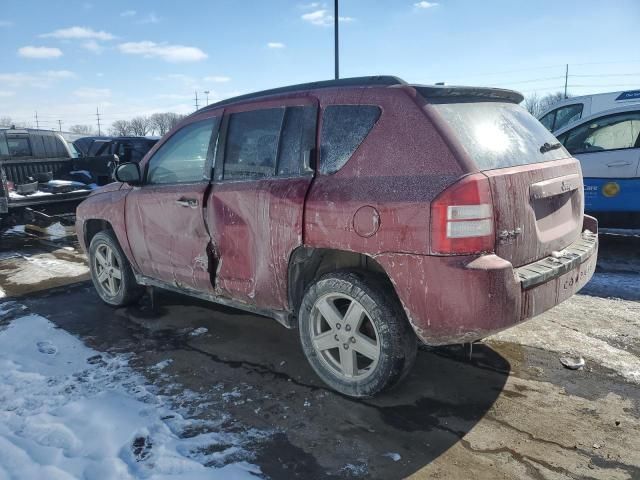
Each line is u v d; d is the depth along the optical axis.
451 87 2.99
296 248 3.19
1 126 10.38
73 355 3.94
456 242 2.58
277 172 3.38
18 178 9.00
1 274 6.46
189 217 3.86
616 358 3.64
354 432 2.87
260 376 3.55
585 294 5.01
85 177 9.62
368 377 3.06
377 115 2.97
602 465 2.54
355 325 3.08
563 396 3.17
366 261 3.14
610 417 2.94
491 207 2.63
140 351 3.99
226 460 2.65
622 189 6.35
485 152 2.83
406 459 2.63
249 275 3.54
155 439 2.83
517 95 3.45
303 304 3.30
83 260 7.14
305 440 2.81
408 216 2.68
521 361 3.63
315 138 3.20
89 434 2.88
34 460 2.67
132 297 4.90
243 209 3.47
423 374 3.48
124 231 4.55
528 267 2.89
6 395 3.34
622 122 6.41
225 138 3.72
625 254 6.55
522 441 2.74
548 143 3.42
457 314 2.62
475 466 2.56
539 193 2.94
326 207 3.00
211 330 4.39
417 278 2.69
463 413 3.02
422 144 2.77
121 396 3.29
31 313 4.92
